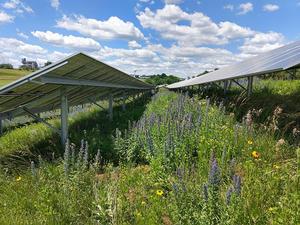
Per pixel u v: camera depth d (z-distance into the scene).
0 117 9.43
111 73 11.90
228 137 7.64
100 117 16.14
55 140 10.00
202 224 4.26
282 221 4.10
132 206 5.20
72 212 5.09
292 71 20.30
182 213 4.52
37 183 6.08
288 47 11.61
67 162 6.44
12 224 4.77
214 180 4.50
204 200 4.36
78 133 10.90
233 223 4.19
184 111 10.98
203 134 8.02
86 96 14.77
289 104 10.66
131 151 8.12
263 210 4.51
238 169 6.32
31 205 5.49
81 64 8.38
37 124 14.27
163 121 9.18
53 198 5.45
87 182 6.15
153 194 5.65
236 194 4.33
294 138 7.20
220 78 12.21
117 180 5.98
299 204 4.24
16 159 8.50
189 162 6.91
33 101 9.41
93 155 8.59
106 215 4.84
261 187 5.01
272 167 5.98
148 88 39.72
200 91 23.67
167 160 6.76
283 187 5.00
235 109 11.12
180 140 7.45
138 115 16.62
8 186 6.30
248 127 7.77
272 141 7.16
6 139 11.01
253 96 13.19
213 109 11.29
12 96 8.23
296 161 5.86
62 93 9.36
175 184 4.73
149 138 7.73
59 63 7.38
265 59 11.07
